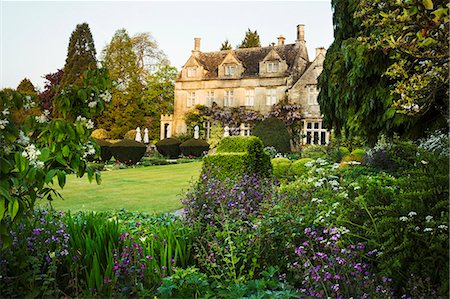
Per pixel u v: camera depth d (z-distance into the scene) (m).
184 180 13.47
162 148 26.56
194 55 34.50
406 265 3.21
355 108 6.48
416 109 3.88
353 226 3.70
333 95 6.81
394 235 3.27
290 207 4.41
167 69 38.62
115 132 34.84
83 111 3.49
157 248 3.71
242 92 32.00
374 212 3.64
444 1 3.48
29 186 2.82
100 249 3.40
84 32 35.94
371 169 7.47
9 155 2.67
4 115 2.70
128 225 5.25
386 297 2.85
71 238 3.45
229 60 32.50
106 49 37.12
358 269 2.98
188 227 4.50
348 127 6.73
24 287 2.98
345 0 7.25
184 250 3.80
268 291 2.78
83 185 12.14
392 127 6.23
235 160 7.81
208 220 5.01
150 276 3.24
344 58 6.32
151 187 11.72
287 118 28.95
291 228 3.76
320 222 3.81
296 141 28.39
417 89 3.77
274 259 3.66
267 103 31.17
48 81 37.53
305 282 3.05
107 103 3.63
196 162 21.84
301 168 10.16
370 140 6.72
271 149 21.47
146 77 38.16
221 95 32.62
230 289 2.94
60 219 4.00
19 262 2.98
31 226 3.43
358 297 2.89
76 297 2.91
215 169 7.61
